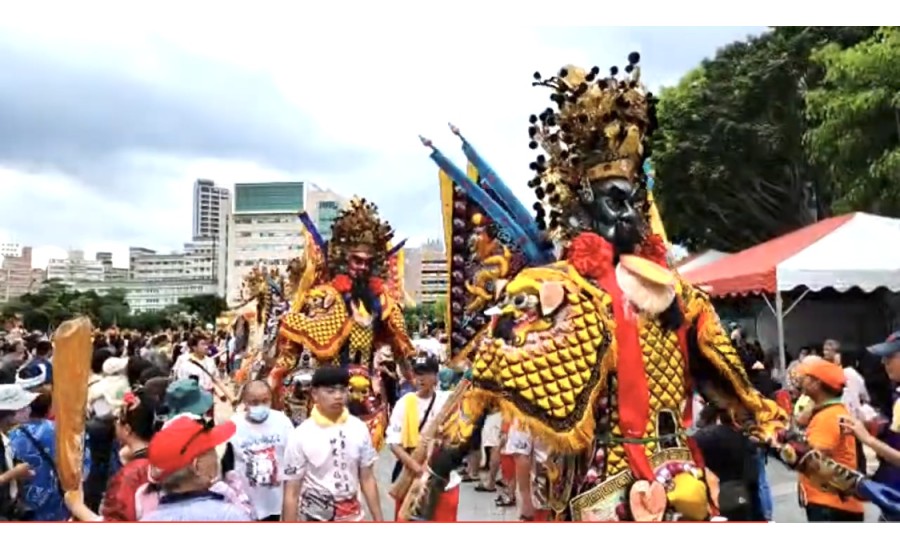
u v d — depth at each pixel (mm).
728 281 11031
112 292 55594
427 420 5242
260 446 4598
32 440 4289
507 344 2684
